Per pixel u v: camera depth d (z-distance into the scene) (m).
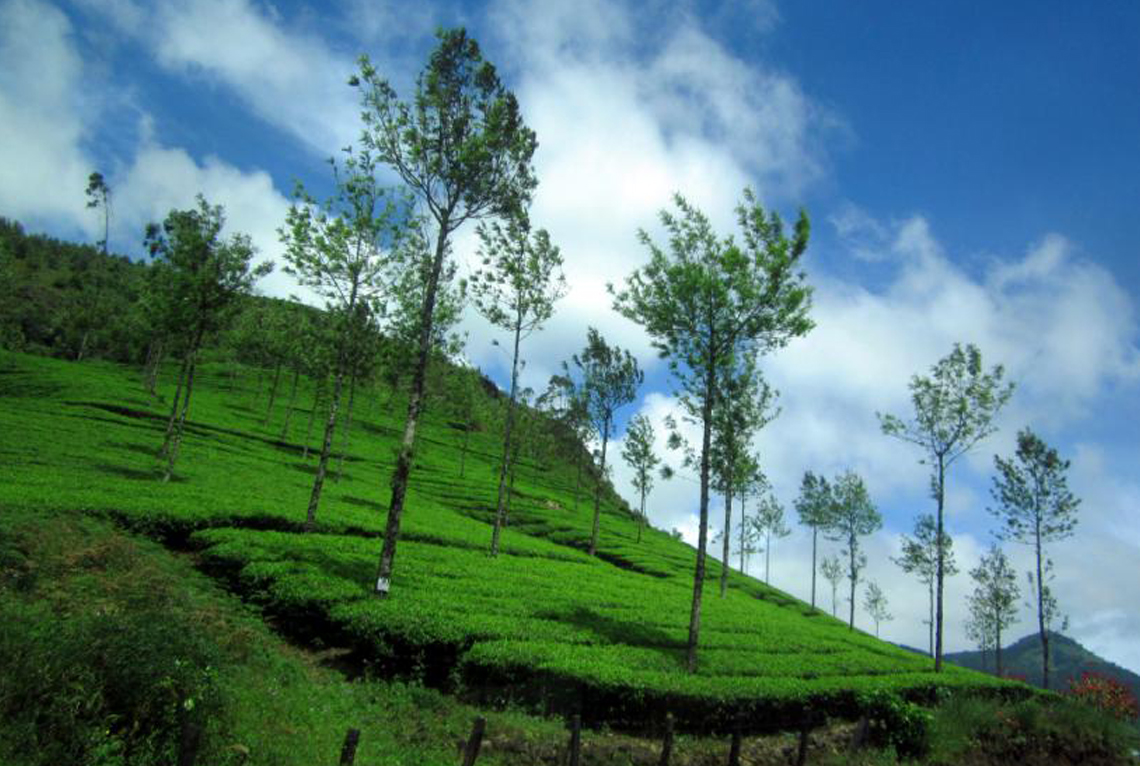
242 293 38.62
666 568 54.19
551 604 26.77
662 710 18.02
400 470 23.73
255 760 10.76
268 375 108.88
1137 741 28.05
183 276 36.59
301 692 14.84
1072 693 39.50
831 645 35.09
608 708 17.47
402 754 13.33
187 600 17.44
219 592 21.55
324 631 20.23
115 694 10.30
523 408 69.88
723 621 33.78
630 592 35.62
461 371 74.12
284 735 11.98
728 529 50.47
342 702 15.31
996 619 57.41
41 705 9.57
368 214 31.72
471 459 91.19
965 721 23.36
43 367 80.00
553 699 17.52
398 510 23.34
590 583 35.44
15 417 46.50
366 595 22.09
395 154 26.59
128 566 18.42
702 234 26.45
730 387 44.88
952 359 35.44
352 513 38.34
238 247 38.28
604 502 96.94
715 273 25.61
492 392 115.44
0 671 9.55
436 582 26.70
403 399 115.56
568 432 77.38
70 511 23.81
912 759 20.84
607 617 27.25
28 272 143.38
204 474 40.94
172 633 11.89
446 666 18.83
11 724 9.05
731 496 51.22
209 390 92.75
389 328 35.50
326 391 56.50
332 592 21.45
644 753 16.05
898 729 21.62
